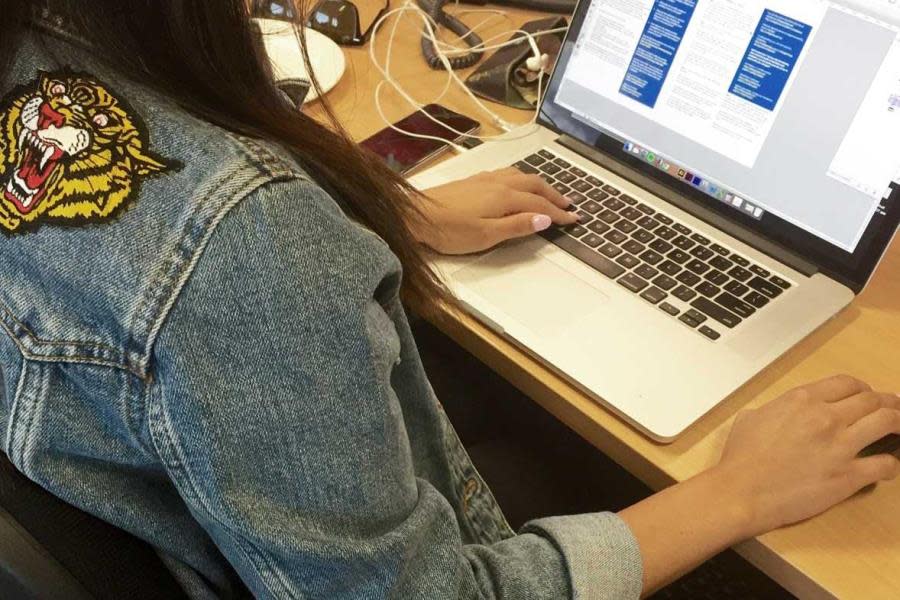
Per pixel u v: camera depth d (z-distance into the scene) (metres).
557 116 0.97
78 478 0.42
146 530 0.44
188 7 0.43
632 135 0.91
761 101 0.81
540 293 0.78
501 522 0.71
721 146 0.84
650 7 0.88
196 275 0.38
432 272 0.67
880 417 0.65
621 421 0.69
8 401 0.41
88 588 0.41
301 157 0.49
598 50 0.93
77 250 0.39
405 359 0.55
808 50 0.78
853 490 0.62
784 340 0.74
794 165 0.80
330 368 0.40
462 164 0.94
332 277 0.41
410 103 1.03
